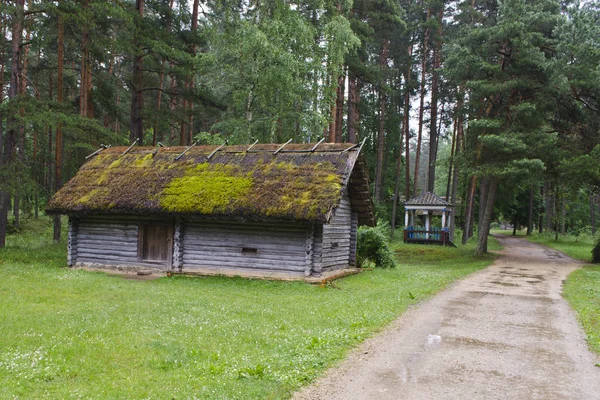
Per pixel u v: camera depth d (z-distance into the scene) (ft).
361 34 100.32
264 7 81.41
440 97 142.72
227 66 80.79
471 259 91.50
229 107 101.91
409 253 104.83
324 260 55.52
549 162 87.66
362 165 57.77
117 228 59.21
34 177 107.04
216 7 85.25
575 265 83.82
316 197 49.44
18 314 31.94
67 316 31.76
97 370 21.84
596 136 85.92
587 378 23.36
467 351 27.61
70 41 84.28
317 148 57.11
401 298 43.70
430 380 22.58
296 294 44.52
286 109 82.02
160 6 87.30
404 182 177.58
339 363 24.57
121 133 120.98
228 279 52.34
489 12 124.36
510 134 82.33
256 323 31.65
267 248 53.36
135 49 77.00
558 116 90.94
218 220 54.19
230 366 22.68
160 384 20.27
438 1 124.98
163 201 53.93
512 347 28.68
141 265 57.88
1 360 22.40
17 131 70.08
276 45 77.30
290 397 19.98
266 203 50.03
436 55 135.03
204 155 60.59
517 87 85.40
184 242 56.34
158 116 86.79
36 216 119.03
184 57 80.23
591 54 78.28
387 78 131.03
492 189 96.89
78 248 60.80
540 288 54.24
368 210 64.23
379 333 31.04
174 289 45.39
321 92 83.46
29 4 68.23
